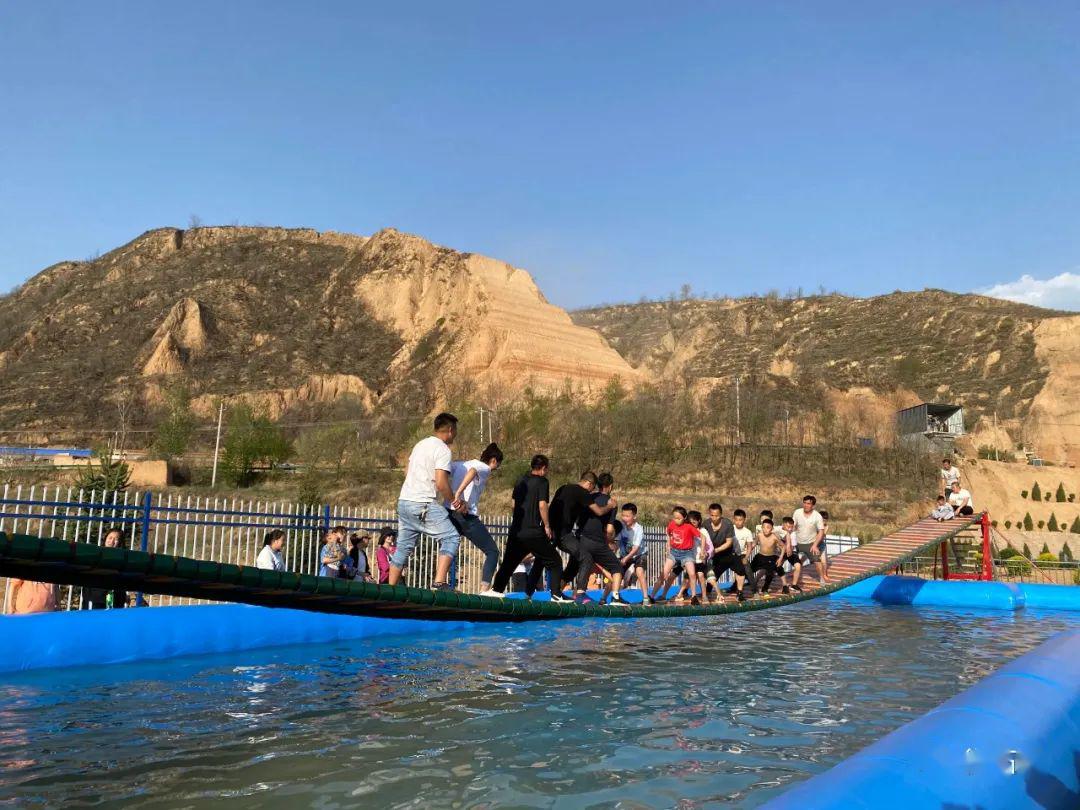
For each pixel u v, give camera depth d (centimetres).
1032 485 7212
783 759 527
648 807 428
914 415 8106
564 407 9394
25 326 16862
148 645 830
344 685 743
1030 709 452
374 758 507
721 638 1174
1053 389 11488
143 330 15675
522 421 8944
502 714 637
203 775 465
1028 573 2812
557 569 928
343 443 8775
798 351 16500
